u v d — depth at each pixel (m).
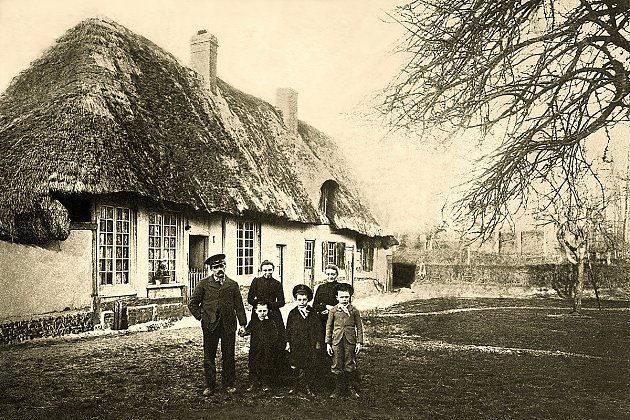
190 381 6.87
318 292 6.85
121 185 10.09
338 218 17.45
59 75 11.35
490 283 12.95
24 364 7.62
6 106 11.31
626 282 9.98
